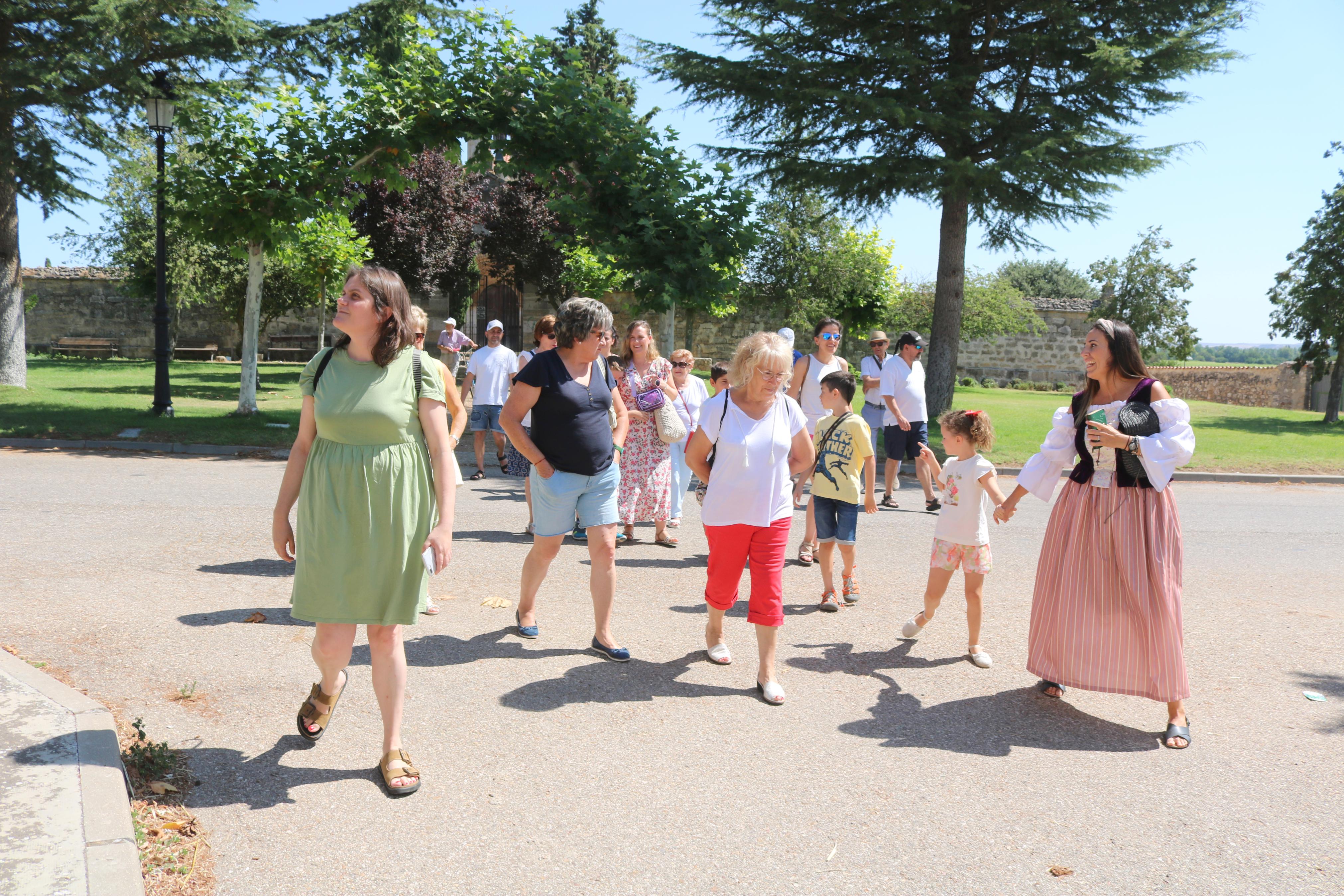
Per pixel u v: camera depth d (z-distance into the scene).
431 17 15.72
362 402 3.03
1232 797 3.32
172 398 17.27
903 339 9.53
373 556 3.06
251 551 6.34
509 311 31.36
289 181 13.19
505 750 3.50
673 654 4.73
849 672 4.58
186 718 3.60
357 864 2.67
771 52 15.53
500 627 5.04
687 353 7.95
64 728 3.14
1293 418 22.16
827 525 5.68
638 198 12.88
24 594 5.07
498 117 12.97
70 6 13.79
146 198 28.09
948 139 16.09
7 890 2.23
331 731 3.59
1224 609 5.99
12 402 14.34
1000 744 3.75
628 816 3.04
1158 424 3.92
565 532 4.65
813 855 2.83
